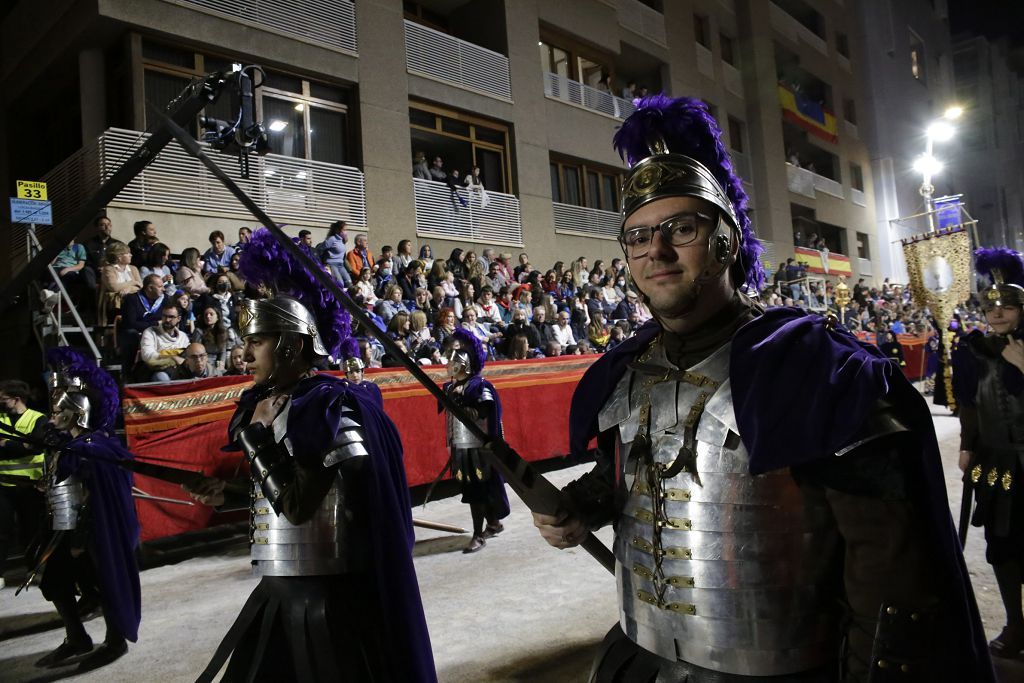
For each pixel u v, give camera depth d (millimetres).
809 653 1119
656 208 1237
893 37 36344
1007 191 49125
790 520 1122
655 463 1241
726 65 24594
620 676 1304
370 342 7898
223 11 11109
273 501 1876
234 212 10531
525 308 11609
